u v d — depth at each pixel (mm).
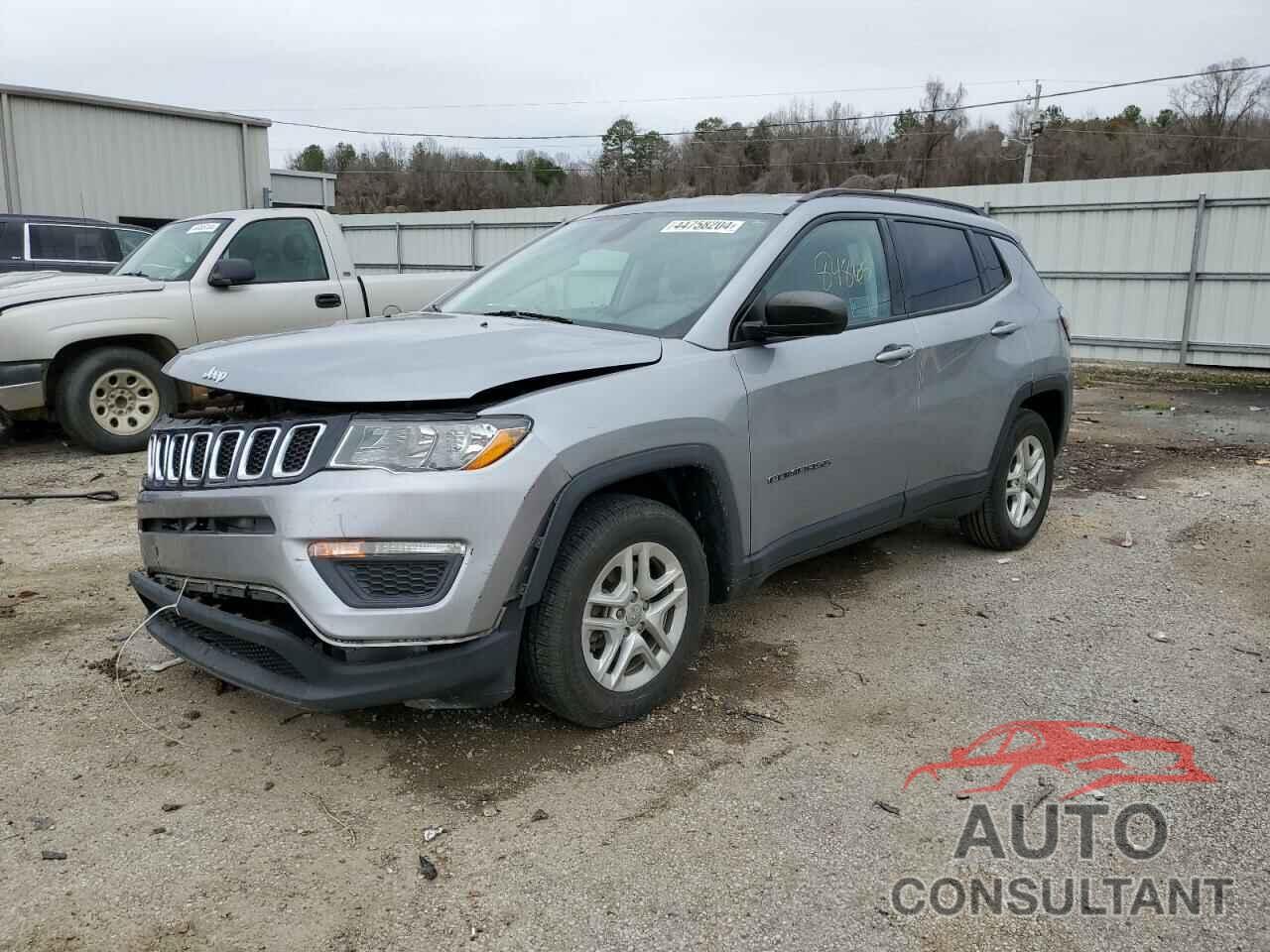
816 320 3691
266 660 3146
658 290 4055
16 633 4320
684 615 3625
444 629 2979
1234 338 15508
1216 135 53781
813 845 2895
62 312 7609
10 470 7465
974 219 5523
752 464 3812
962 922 2580
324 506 2910
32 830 2900
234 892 2652
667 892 2682
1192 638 4484
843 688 3914
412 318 4160
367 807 3045
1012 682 3996
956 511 5145
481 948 2463
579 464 3170
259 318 8445
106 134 19312
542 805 3068
